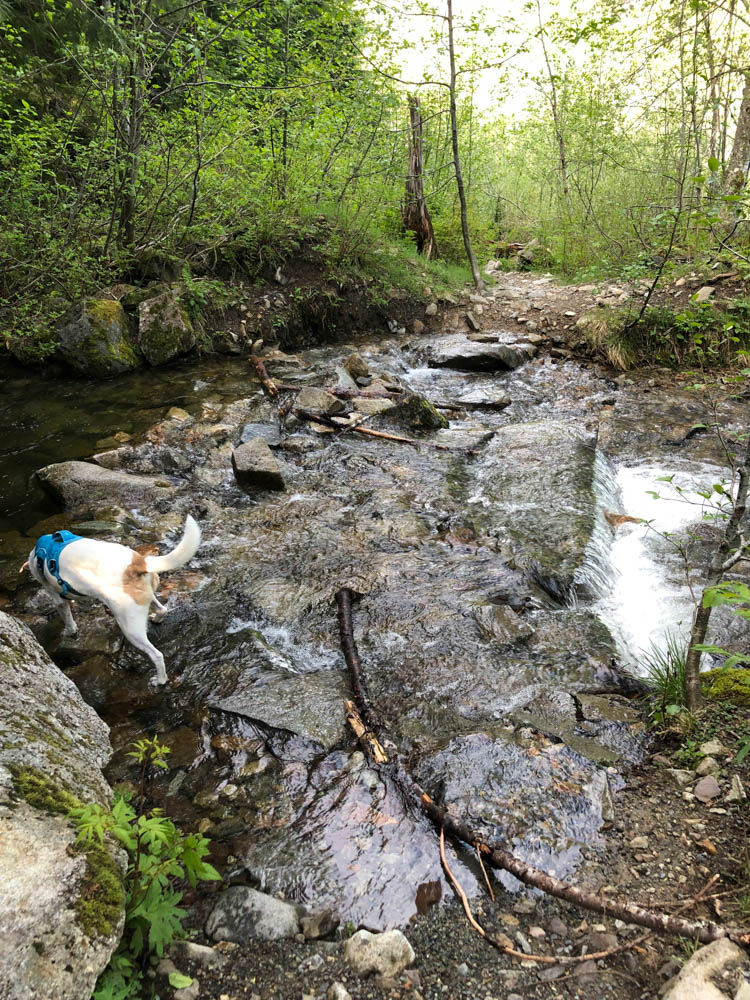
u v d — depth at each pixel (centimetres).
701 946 206
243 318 989
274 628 412
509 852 252
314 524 538
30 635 313
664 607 459
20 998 159
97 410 740
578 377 931
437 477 627
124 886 208
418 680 362
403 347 1038
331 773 301
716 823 259
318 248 1088
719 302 924
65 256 828
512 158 1870
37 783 220
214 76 948
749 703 326
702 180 337
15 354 848
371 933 224
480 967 213
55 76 1081
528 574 467
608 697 349
